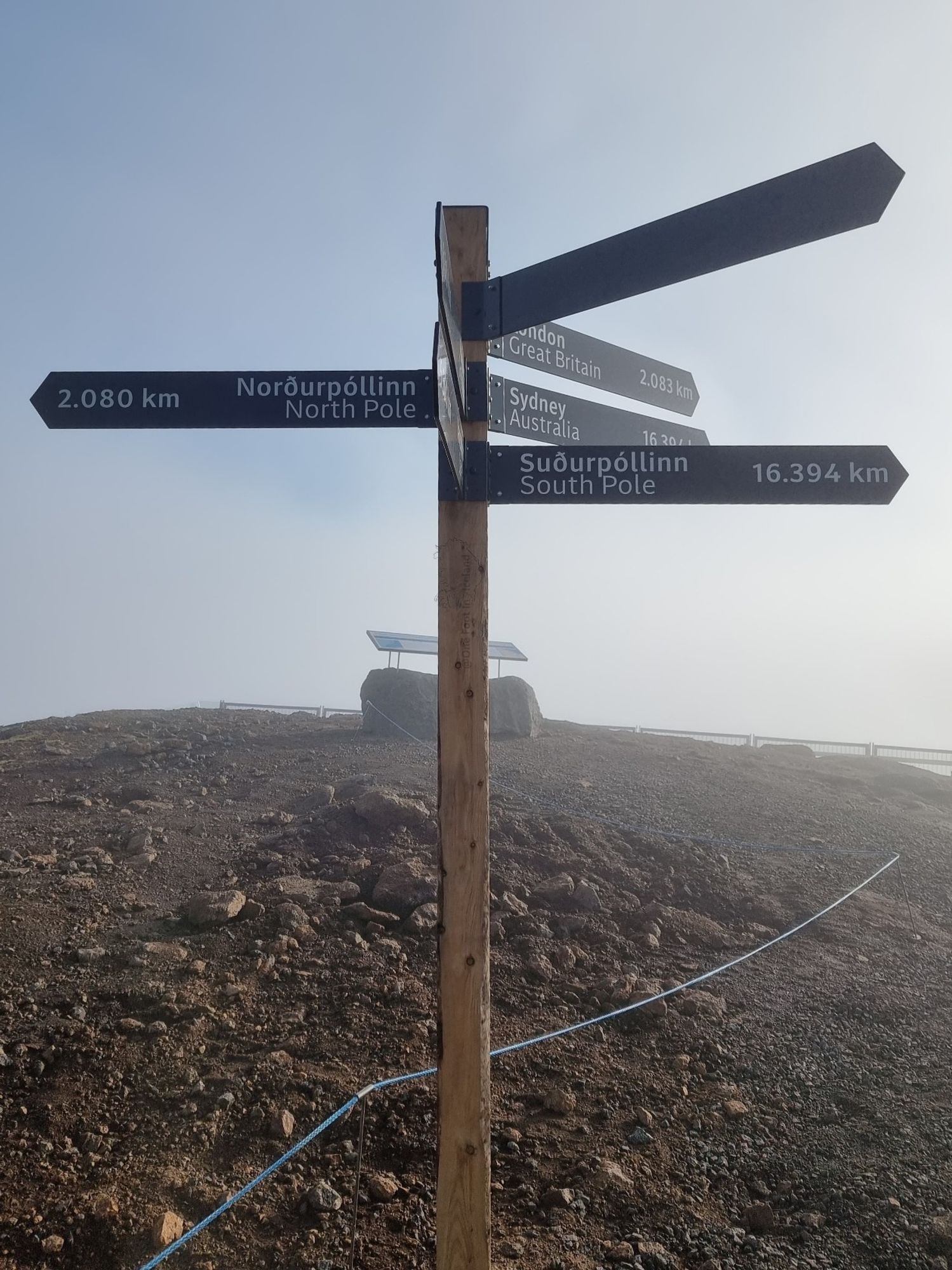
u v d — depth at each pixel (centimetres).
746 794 1221
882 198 383
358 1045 576
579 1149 497
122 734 1497
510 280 397
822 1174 477
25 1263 402
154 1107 507
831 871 965
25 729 1565
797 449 396
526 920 764
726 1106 535
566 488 386
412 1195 458
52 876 802
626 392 541
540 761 1341
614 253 402
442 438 283
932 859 1036
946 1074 572
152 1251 409
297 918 726
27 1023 571
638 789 1205
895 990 693
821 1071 576
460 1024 328
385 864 834
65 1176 452
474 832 338
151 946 677
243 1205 441
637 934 774
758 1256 424
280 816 1001
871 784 1412
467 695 346
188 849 900
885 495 397
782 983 697
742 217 394
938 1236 429
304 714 1912
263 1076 538
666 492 388
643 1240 432
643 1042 607
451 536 359
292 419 389
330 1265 409
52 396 393
